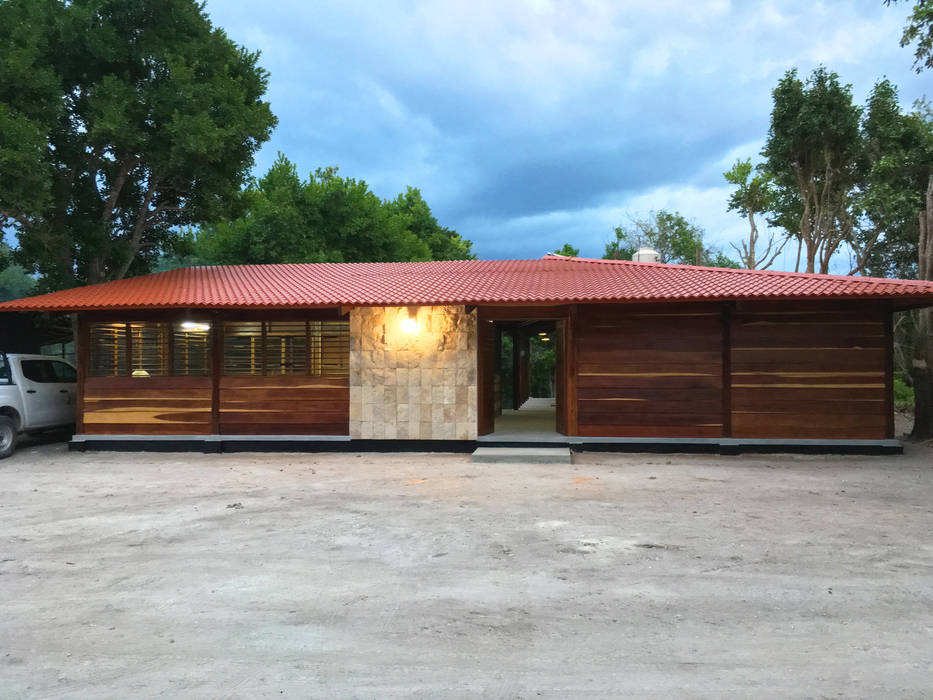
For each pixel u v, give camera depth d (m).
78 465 10.55
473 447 11.57
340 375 11.95
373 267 14.91
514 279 12.70
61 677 3.20
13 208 12.93
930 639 3.62
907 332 20.48
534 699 2.95
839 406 10.87
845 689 3.04
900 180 23.16
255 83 17.11
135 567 5.02
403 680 3.15
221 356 12.10
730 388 11.09
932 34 13.09
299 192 27.47
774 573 4.80
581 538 5.80
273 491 8.15
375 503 7.37
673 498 7.55
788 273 11.86
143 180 16.59
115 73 15.03
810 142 24.66
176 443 11.99
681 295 10.38
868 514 6.71
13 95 12.80
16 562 5.18
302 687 3.08
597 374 11.46
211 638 3.67
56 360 13.12
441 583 4.61
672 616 3.97
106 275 16.67
